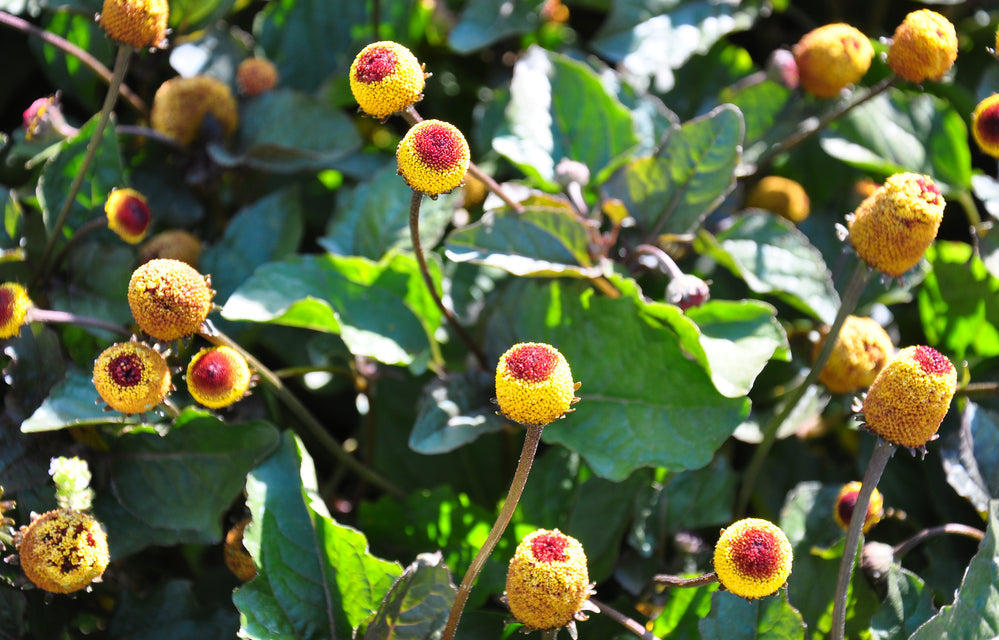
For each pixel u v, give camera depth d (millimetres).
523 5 575
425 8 589
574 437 484
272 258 521
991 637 450
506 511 422
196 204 542
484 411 492
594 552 491
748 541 419
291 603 456
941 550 495
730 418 475
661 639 468
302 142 538
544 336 499
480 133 574
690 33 574
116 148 505
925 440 431
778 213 548
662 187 513
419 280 507
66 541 429
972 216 552
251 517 469
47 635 473
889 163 547
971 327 532
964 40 585
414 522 499
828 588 473
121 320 497
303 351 534
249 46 566
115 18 466
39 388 479
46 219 501
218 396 449
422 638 446
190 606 478
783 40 613
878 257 451
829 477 522
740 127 508
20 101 583
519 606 411
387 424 537
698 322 495
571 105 542
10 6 553
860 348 488
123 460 481
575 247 496
